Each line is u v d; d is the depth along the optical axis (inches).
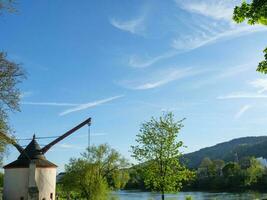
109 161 2861.7
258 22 467.5
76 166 2755.9
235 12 469.7
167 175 1544.0
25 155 2421.3
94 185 2714.1
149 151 1553.9
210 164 6998.0
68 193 2918.3
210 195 4330.7
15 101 1222.3
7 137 1233.4
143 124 1581.0
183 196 4028.1
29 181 2306.8
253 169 5511.8
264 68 488.7
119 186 2891.2
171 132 1551.4
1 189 2755.9
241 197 3831.2
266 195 4037.9
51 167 2455.7
